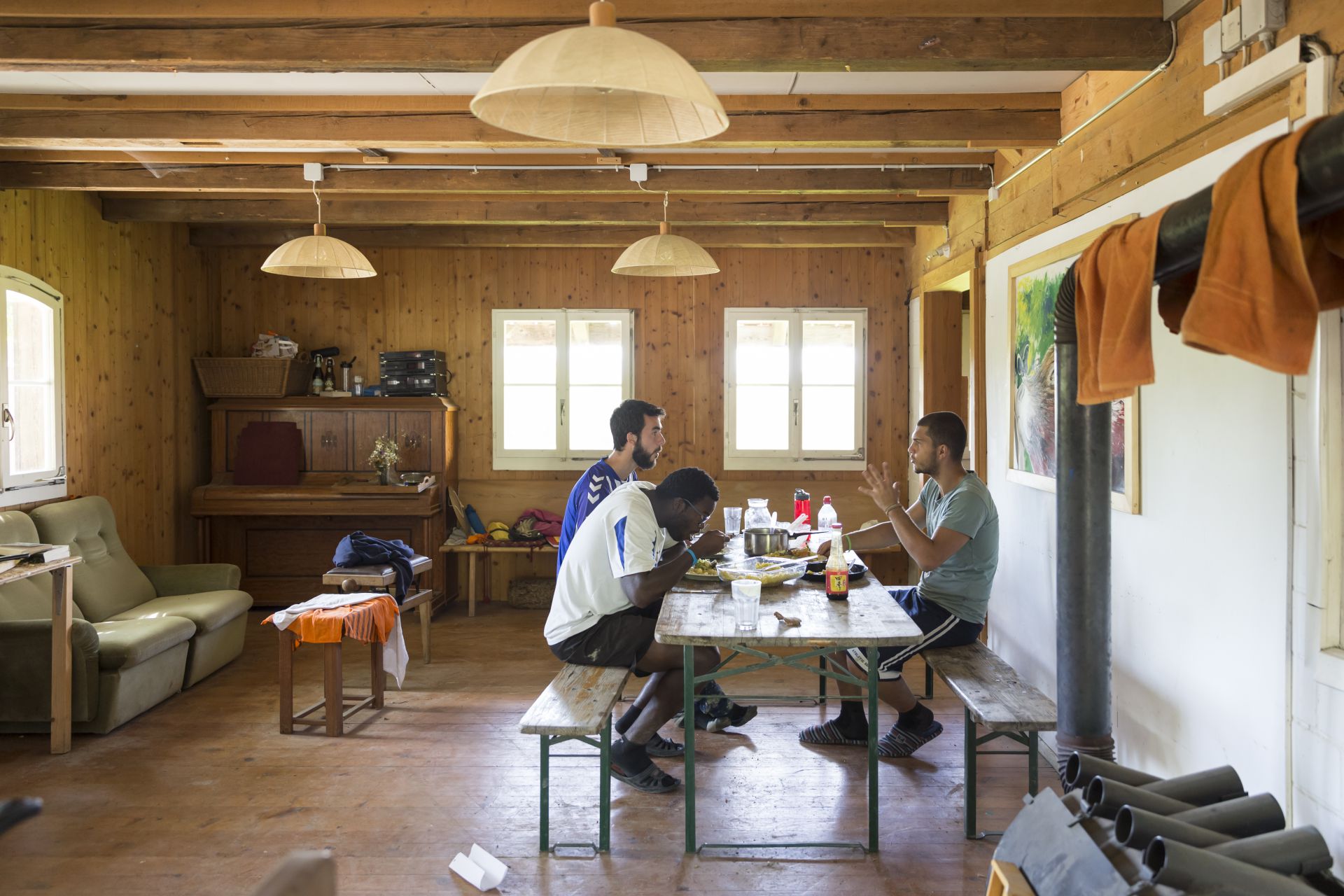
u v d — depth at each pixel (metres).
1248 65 2.49
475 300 7.25
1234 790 2.12
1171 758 2.98
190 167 4.98
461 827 3.26
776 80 3.76
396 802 3.47
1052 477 3.91
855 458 7.17
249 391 6.88
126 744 4.09
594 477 4.04
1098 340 2.12
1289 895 1.69
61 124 4.00
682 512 3.58
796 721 4.38
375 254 7.25
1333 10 2.18
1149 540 3.12
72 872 2.93
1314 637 2.24
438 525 6.88
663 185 5.03
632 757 3.55
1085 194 3.64
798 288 7.17
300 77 3.68
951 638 3.76
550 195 5.92
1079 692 2.68
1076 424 2.64
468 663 5.47
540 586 6.98
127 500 6.11
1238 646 2.59
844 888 2.82
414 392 6.95
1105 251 2.09
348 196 5.91
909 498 6.96
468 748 4.05
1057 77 3.72
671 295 7.20
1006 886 2.02
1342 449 2.19
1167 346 2.98
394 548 5.25
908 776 3.71
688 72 1.82
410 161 4.82
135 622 4.68
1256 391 2.49
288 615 4.23
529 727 2.93
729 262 7.18
